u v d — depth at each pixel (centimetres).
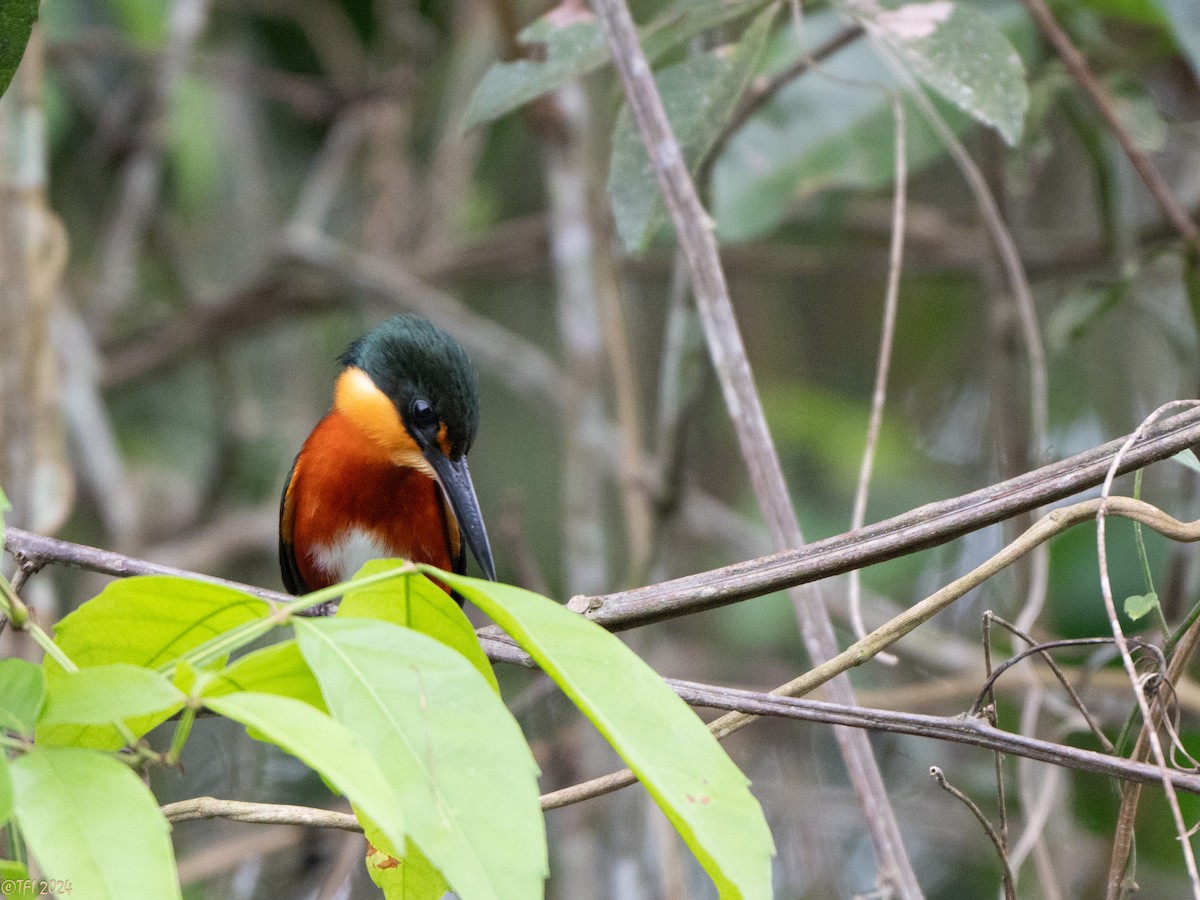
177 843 1128
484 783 328
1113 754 503
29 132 870
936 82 652
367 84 1448
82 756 313
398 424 902
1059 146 1309
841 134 987
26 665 328
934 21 668
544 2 1078
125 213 1352
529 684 1167
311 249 1369
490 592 358
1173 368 1202
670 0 1118
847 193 1201
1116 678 910
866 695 995
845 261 1376
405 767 327
